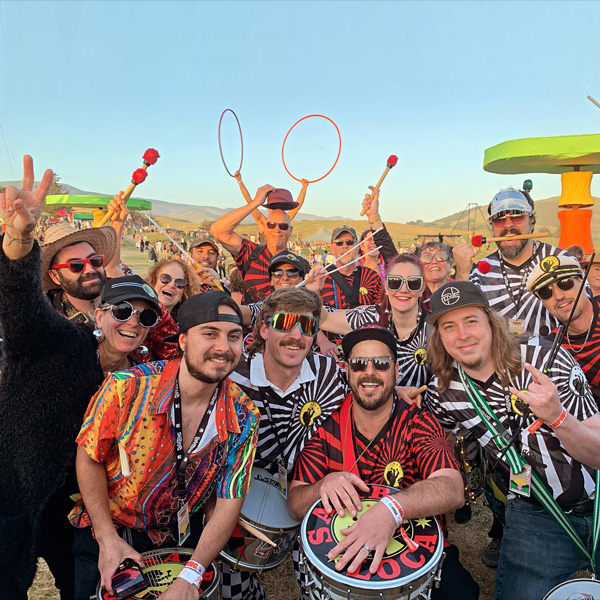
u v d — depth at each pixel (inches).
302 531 102.8
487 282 197.5
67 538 115.9
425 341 157.5
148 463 99.7
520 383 116.2
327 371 136.6
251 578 124.0
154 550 105.0
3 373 104.3
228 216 245.8
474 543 165.3
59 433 104.3
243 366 133.0
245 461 104.7
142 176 188.1
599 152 374.6
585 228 433.4
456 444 135.1
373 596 89.5
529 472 114.3
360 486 110.0
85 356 109.6
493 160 405.1
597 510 111.7
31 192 93.4
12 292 95.0
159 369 101.3
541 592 112.7
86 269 142.7
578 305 143.4
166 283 181.0
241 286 280.5
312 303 125.9
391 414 120.2
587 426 107.8
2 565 101.6
